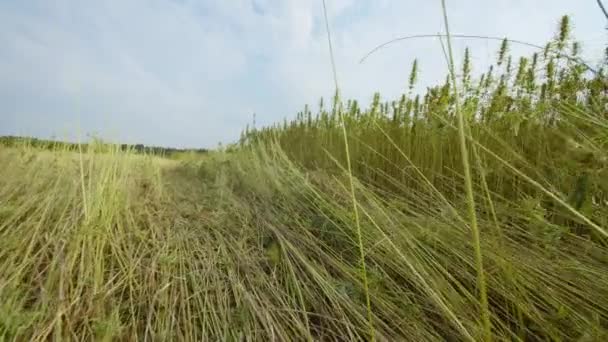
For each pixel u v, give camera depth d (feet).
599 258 3.39
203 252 5.09
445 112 7.43
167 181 12.00
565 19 6.07
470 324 2.90
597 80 4.20
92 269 3.80
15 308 2.78
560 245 3.66
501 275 3.29
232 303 3.74
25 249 4.16
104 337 2.67
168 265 4.36
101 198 5.03
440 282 3.41
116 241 4.70
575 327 2.65
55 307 3.00
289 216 6.90
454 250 4.01
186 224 6.63
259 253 5.17
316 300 3.78
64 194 6.19
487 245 3.83
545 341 2.72
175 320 3.25
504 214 4.85
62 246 4.02
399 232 4.33
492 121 7.34
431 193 6.24
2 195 6.05
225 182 10.70
